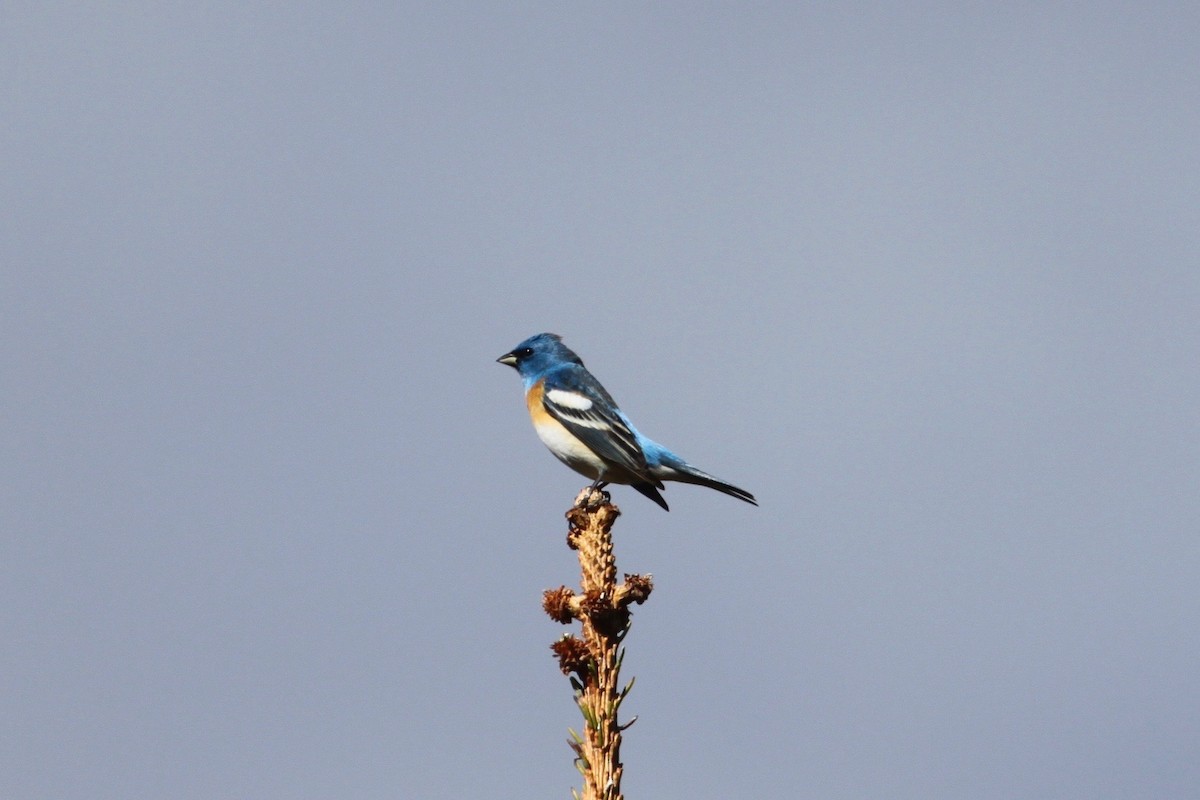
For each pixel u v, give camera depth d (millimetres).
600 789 10398
